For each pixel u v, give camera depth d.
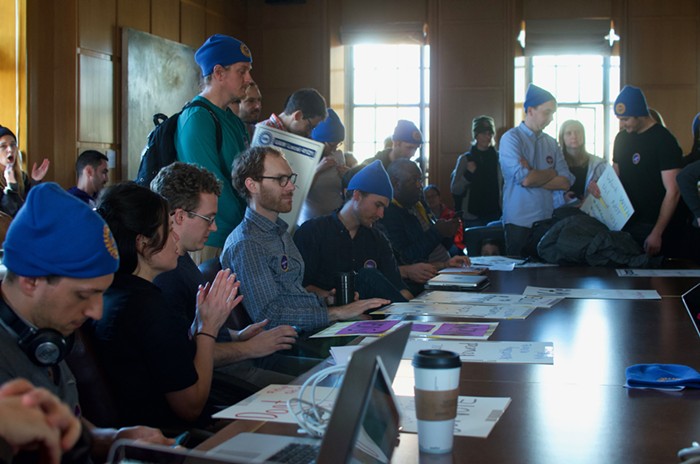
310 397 1.73
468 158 8.70
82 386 1.92
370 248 3.67
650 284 3.82
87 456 1.55
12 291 1.46
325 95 10.46
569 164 6.01
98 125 7.57
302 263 3.07
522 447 1.39
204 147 3.38
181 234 2.50
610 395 1.74
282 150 3.68
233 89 3.54
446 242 5.30
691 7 9.81
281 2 10.47
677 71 9.87
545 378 1.90
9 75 6.71
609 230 4.95
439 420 1.35
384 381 1.25
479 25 10.17
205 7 9.54
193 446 1.93
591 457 1.33
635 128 5.16
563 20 10.09
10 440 1.03
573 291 3.55
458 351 2.21
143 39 8.16
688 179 4.57
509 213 5.55
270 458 1.31
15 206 5.24
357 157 10.97
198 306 2.18
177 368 2.01
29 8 6.68
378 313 2.95
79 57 7.27
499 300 3.26
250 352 2.37
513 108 10.15
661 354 2.17
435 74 10.27
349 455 1.04
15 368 1.44
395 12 10.40
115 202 2.07
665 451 1.36
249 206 2.97
